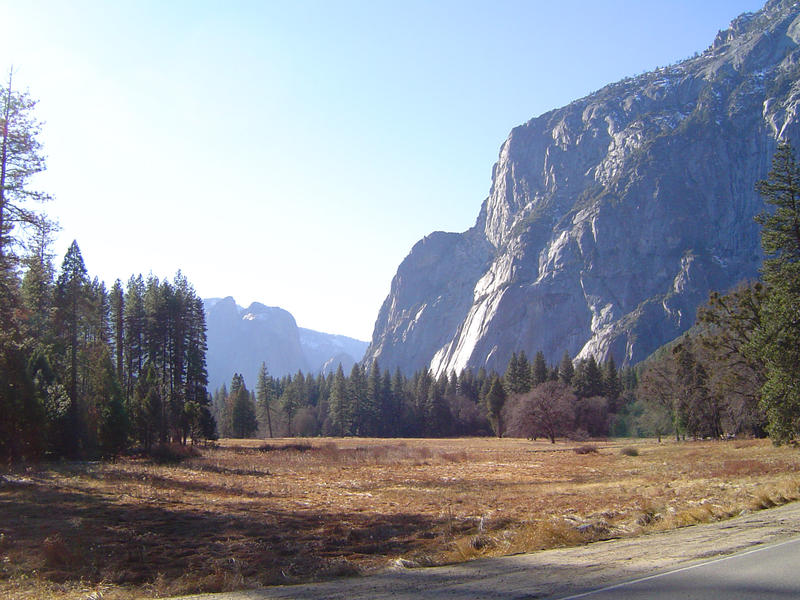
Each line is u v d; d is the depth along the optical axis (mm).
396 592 8539
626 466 42250
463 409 127250
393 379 148500
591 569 9453
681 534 13305
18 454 36031
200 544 15742
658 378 75875
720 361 52125
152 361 60875
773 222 36188
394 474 38906
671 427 79375
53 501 22438
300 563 13203
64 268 47625
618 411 102375
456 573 10016
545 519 18406
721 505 18094
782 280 33156
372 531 17609
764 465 32031
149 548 15156
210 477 34438
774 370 31750
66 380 48688
